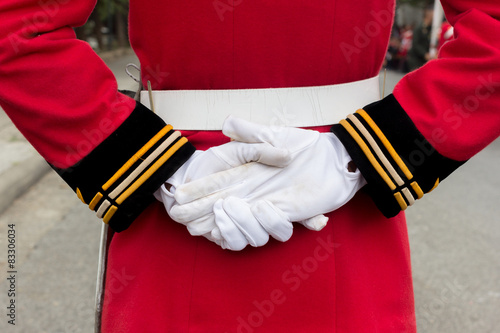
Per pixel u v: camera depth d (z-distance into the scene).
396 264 1.34
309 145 1.25
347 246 1.30
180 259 1.29
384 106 1.26
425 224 4.30
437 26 10.02
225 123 1.25
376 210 1.33
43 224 4.20
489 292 3.26
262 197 1.24
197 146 1.30
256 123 1.28
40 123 1.23
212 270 1.28
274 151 1.22
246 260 1.28
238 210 1.22
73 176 1.25
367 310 1.30
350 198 1.27
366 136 1.25
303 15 1.26
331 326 1.29
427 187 1.27
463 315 3.01
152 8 1.28
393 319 1.33
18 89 1.22
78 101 1.23
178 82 1.29
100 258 1.36
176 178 1.26
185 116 1.29
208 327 1.29
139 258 1.31
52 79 1.22
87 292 3.18
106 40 26.84
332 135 1.29
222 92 1.29
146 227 1.30
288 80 1.29
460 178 5.73
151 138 1.24
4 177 5.01
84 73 1.23
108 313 1.33
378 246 1.33
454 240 3.99
